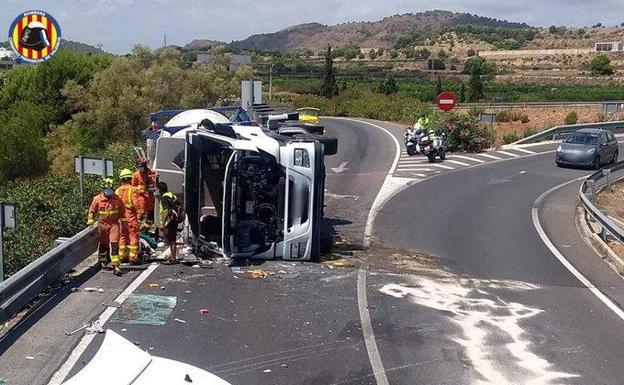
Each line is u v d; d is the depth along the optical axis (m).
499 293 12.05
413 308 10.85
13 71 44.19
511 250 15.72
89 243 12.38
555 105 58.72
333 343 9.09
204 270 12.40
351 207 20.22
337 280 12.30
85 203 16.08
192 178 13.23
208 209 13.88
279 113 20.94
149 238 13.62
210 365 8.16
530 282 12.97
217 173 13.88
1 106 42.66
